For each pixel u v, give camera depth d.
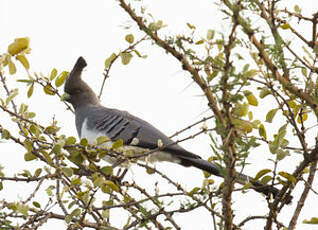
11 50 8.55
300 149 8.08
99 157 8.59
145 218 8.44
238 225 8.41
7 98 8.77
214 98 6.82
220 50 8.52
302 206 8.30
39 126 8.86
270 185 8.16
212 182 9.14
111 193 9.28
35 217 8.47
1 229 8.09
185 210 8.19
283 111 8.66
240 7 6.13
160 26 6.96
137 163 8.98
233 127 6.49
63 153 8.49
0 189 8.51
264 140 8.71
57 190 8.76
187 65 6.92
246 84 6.38
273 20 7.00
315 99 7.54
